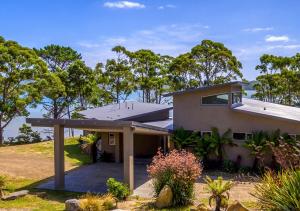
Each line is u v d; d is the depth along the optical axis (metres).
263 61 55.59
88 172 24.45
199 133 26.56
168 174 16.42
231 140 25.44
